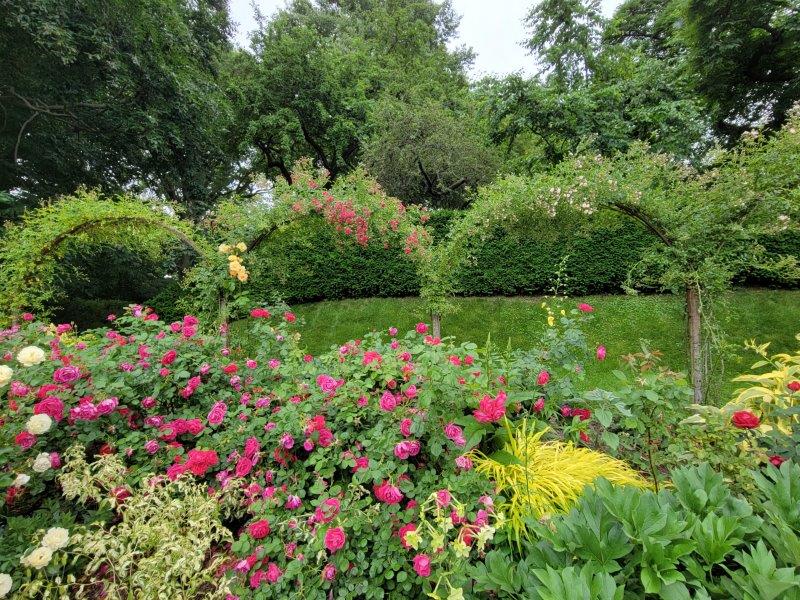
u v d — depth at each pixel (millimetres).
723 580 826
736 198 2645
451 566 1116
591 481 1521
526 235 3750
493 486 1438
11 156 6504
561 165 3203
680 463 1614
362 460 1496
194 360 2225
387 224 4148
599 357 2033
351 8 15672
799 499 995
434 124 8406
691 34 7781
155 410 1963
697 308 2955
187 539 1302
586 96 7727
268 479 1627
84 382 1864
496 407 1454
